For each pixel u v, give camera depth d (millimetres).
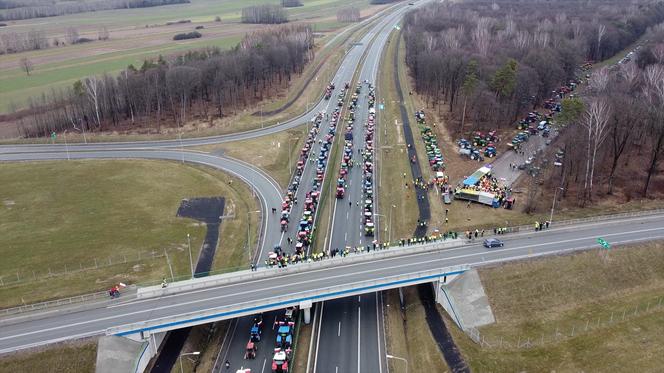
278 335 120312
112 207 180750
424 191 186000
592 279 133875
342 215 175000
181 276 141250
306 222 165875
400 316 131750
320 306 134750
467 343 117062
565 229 153750
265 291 126938
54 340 111188
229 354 117688
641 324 120938
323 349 119125
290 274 134625
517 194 179875
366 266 136750
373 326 127312
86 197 188000
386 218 173000
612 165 196125
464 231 155500
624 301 129500
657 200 173375
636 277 136000
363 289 127250
